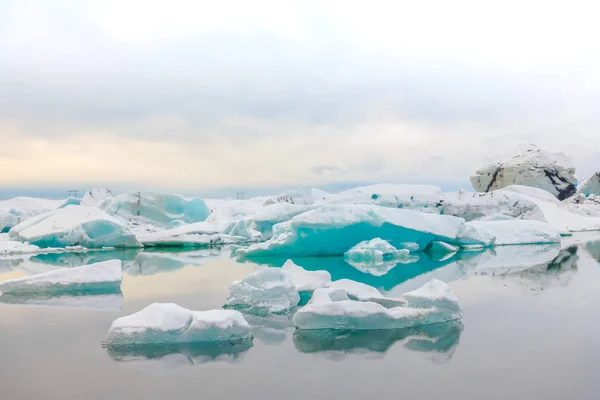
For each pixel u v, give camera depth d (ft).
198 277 45.21
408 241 67.31
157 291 37.42
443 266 52.19
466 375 18.63
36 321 27.81
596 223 121.49
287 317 28.09
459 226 70.38
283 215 78.48
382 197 90.48
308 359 20.59
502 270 48.08
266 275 30.99
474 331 24.50
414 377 18.51
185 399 16.71
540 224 83.30
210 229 93.56
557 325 25.48
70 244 77.10
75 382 18.26
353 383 17.98
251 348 22.09
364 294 32.09
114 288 38.73
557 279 41.55
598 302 31.24
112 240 78.33
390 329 25.02
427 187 96.53
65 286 37.88
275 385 17.84
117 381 18.34
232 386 17.78
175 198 108.37
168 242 83.35
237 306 31.14
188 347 22.18
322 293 27.99
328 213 61.77
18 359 20.89
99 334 24.81
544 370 19.02
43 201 142.00
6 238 87.04
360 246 60.70
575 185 171.94
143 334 22.61
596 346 21.90
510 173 172.76
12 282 37.01
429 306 26.73
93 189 119.85
